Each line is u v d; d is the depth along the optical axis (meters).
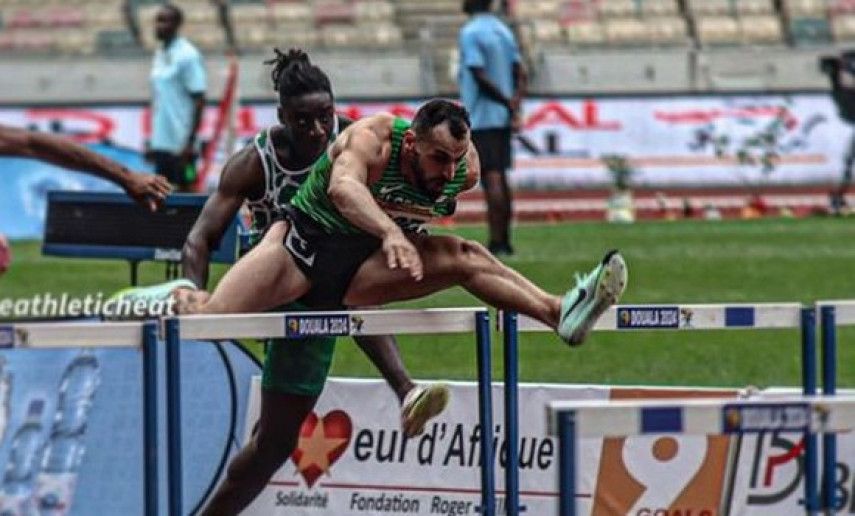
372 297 16.66
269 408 17.38
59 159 14.50
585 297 16.03
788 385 25.06
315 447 19.00
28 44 69.50
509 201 39.62
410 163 16.25
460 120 16.05
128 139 54.84
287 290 16.50
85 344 14.30
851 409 12.09
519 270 36.75
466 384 18.62
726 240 45.78
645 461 18.28
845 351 27.98
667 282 35.78
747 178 57.94
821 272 37.81
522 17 71.31
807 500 14.23
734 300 33.03
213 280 31.33
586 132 57.34
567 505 11.81
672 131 57.75
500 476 18.59
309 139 17.09
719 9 72.69
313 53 63.03
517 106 39.22
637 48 69.62
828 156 58.50
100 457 19.42
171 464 14.86
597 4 71.69
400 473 18.80
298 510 19.05
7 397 19.67
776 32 72.62
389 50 65.38
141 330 14.51
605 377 25.75
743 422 11.95
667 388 18.45
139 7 71.19
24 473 19.50
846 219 54.53
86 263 39.56
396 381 17.81
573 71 60.94
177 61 39.97
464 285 16.58
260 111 55.81
